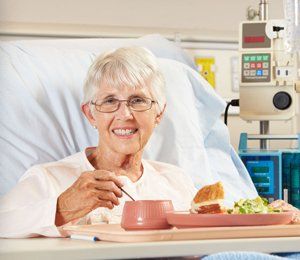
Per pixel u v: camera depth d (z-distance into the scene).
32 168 2.37
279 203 2.15
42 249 1.43
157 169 2.54
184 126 2.73
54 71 2.71
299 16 2.88
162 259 1.77
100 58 2.42
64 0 3.28
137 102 2.41
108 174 1.98
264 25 3.22
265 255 1.43
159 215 1.75
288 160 3.08
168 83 2.80
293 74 3.21
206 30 3.54
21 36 3.21
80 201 1.99
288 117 3.21
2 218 2.01
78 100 2.69
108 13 3.37
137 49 2.44
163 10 3.46
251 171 3.05
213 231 1.60
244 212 1.76
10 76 2.63
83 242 1.63
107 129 2.40
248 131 3.63
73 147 2.62
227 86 3.56
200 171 2.69
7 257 1.42
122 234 1.57
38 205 2.02
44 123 2.61
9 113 2.57
